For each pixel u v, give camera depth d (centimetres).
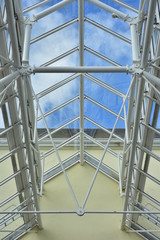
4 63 988
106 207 1619
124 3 1079
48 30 1139
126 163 1512
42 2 1088
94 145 1744
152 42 1043
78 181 1712
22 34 1059
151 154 1267
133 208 1554
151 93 1084
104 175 1730
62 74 1301
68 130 1642
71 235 1556
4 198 1475
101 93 1409
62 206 1627
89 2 1088
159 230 1471
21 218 1592
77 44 1241
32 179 1288
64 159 1744
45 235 1562
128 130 1305
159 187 1520
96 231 1568
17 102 1188
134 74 912
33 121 1266
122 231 1573
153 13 749
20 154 1299
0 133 1169
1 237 1572
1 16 896
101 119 1548
